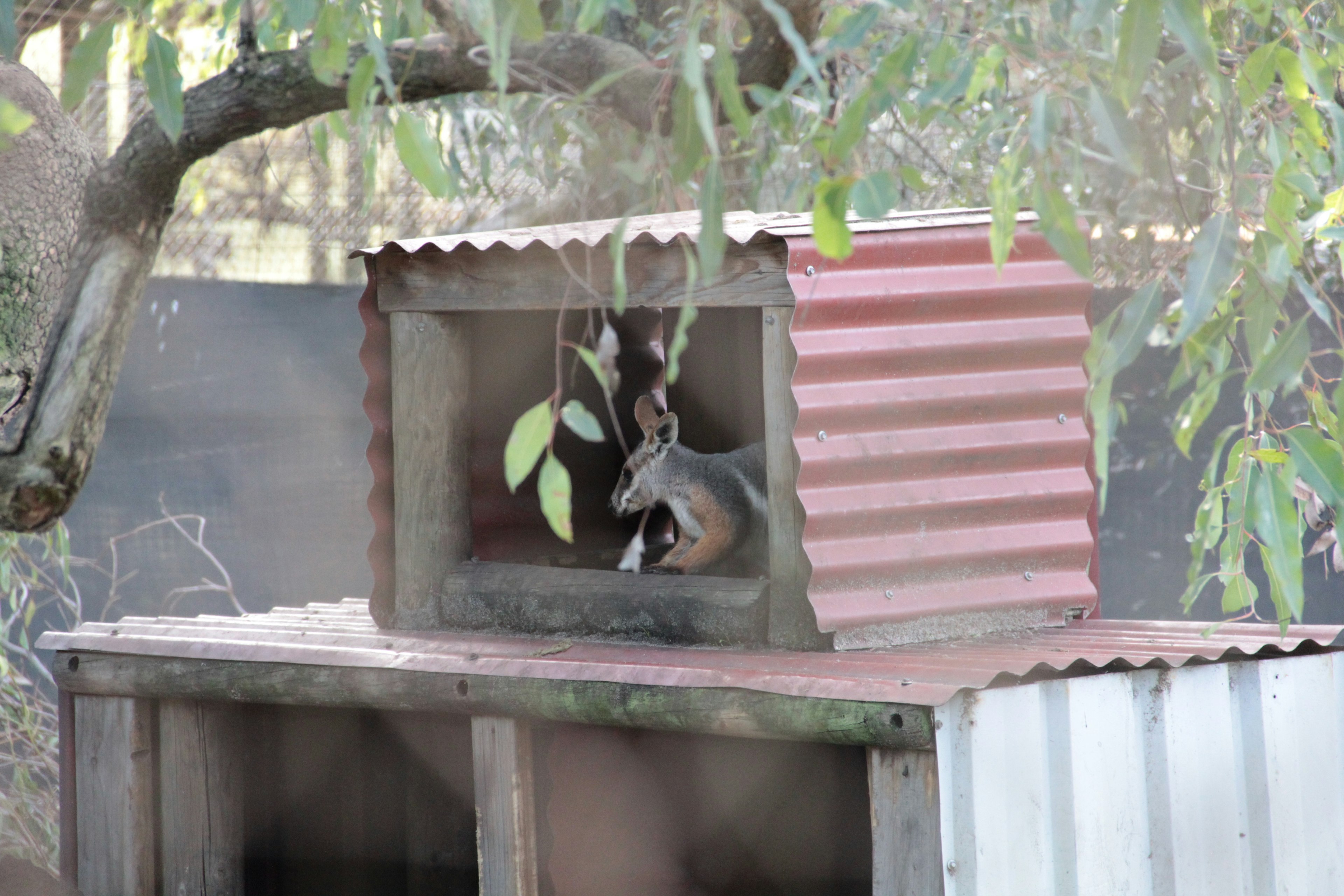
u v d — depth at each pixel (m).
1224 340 6.20
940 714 5.46
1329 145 6.64
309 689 7.27
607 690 6.38
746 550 7.94
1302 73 5.83
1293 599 5.45
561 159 13.16
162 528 14.34
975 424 6.99
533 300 7.39
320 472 14.92
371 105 6.29
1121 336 4.87
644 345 9.27
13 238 6.33
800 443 6.41
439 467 7.95
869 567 6.57
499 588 7.73
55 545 11.70
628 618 7.23
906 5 5.16
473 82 6.62
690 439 9.16
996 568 7.04
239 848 8.17
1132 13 4.63
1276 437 7.34
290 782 8.61
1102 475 4.89
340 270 15.41
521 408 8.62
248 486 14.65
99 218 7.25
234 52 12.83
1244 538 6.53
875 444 6.62
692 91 4.67
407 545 7.99
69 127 6.75
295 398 14.86
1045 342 7.18
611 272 7.07
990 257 7.08
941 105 6.29
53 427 7.11
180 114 5.29
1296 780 6.71
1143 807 6.14
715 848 7.97
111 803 8.11
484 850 6.89
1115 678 6.11
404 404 7.96
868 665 6.10
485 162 13.03
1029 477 7.15
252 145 15.09
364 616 8.75
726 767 8.00
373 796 8.89
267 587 14.66
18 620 13.63
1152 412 14.20
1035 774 5.79
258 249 15.26
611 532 9.17
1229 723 6.49
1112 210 7.84
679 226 7.40
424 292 7.84
